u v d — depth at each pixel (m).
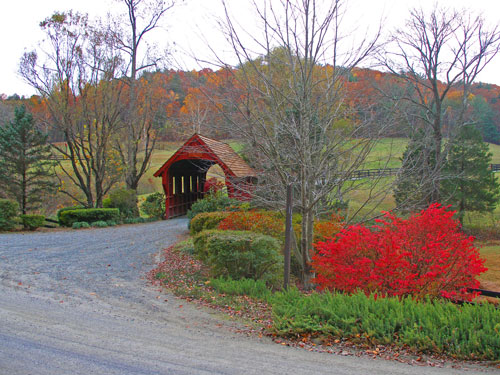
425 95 19.02
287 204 7.71
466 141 20.84
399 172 8.88
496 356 4.61
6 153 20.62
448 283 6.87
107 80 20.58
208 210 16.09
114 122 21.70
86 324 5.70
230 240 8.56
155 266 9.95
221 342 5.22
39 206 22.17
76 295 7.25
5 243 12.48
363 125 7.99
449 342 4.92
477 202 21.48
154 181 36.53
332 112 8.53
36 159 20.78
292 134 7.88
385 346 5.05
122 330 5.52
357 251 7.08
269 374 4.19
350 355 4.83
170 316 6.31
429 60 18.19
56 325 5.57
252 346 5.11
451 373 4.27
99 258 10.66
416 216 7.29
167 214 21.72
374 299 6.04
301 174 8.22
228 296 7.56
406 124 9.62
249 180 17.19
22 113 20.81
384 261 6.63
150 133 23.23
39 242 12.86
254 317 6.40
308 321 5.62
